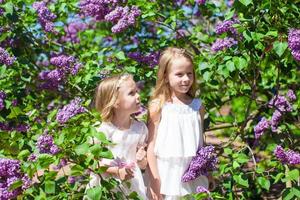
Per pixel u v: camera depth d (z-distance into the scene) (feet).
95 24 16.15
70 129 9.30
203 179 10.65
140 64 12.88
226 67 10.71
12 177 9.37
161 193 10.55
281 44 10.37
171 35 14.33
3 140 10.33
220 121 13.71
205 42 13.55
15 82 12.48
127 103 10.18
